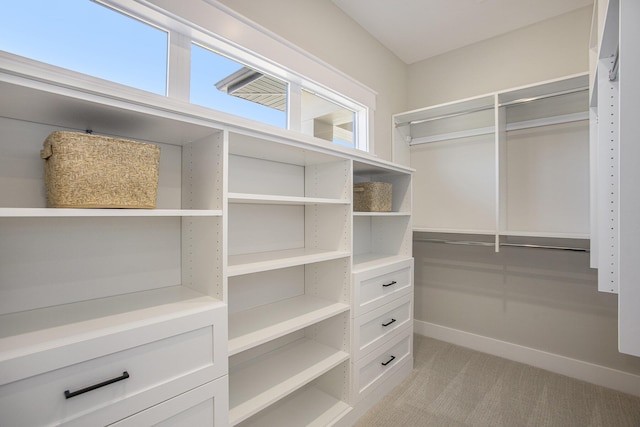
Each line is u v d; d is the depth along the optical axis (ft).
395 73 9.23
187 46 4.61
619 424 5.43
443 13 7.38
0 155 3.16
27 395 2.38
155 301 3.65
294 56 5.89
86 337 2.66
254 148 4.75
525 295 7.82
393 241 7.81
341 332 5.66
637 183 2.11
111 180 2.92
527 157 7.79
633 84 2.12
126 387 2.86
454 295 8.90
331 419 5.09
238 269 3.89
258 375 4.86
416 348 8.50
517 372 7.25
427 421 5.51
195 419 3.34
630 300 2.14
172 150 4.38
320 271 6.05
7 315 3.14
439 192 9.26
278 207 5.93
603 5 3.11
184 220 4.40
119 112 3.07
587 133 7.06
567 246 7.27
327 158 5.56
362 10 7.31
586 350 7.04
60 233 3.49
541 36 7.64
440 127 9.25
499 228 7.18
